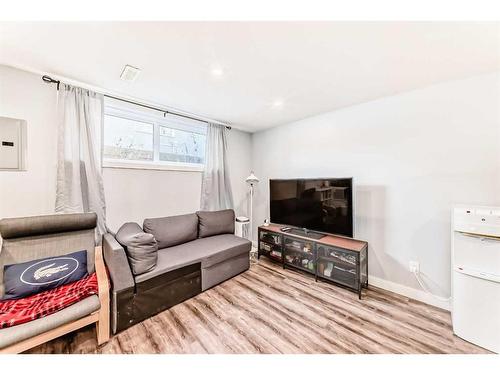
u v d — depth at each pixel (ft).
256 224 12.90
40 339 4.08
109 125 7.95
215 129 10.84
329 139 9.36
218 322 5.88
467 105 6.16
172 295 6.59
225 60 5.33
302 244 9.01
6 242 5.45
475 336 4.97
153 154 9.15
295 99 7.88
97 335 5.08
